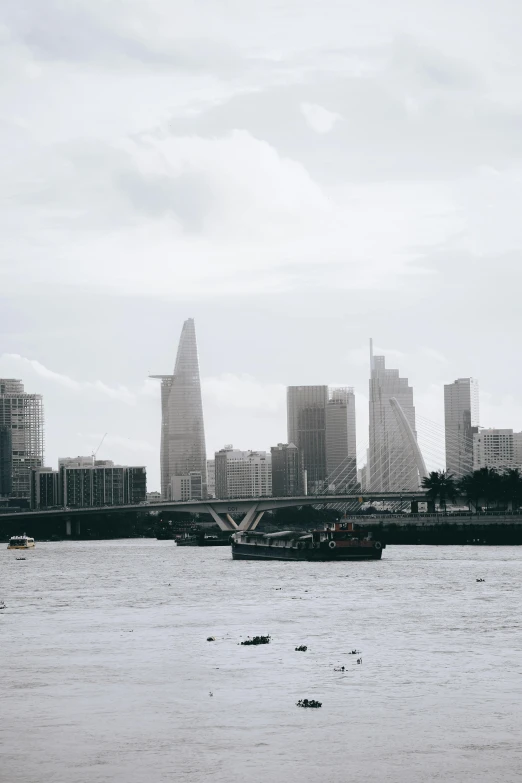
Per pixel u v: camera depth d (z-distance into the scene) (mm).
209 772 50562
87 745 55500
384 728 58188
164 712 62594
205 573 186000
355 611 110125
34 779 49875
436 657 79312
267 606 117250
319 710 62500
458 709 62406
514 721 59500
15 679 72875
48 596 138750
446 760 52156
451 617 103312
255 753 53656
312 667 75875
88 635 94125
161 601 127000
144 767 51438
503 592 129500
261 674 73562
